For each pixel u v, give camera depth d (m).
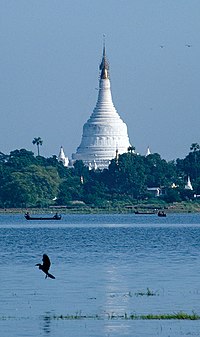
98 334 136.88
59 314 153.38
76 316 151.12
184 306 160.75
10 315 152.75
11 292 178.50
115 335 136.00
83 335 136.25
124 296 172.38
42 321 147.12
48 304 163.38
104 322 146.00
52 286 187.12
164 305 161.88
